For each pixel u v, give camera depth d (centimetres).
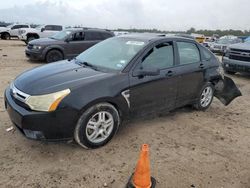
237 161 409
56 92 370
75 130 386
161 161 395
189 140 466
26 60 1330
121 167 372
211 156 418
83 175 351
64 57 1273
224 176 369
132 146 430
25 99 373
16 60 1313
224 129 525
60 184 332
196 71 555
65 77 409
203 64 575
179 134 487
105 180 344
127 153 408
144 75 444
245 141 480
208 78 586
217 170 381
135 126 505
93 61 486
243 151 442
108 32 1377
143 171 315
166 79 491
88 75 420
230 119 582
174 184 345
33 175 345
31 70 463
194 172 373
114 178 348
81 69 449
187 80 538
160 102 495
